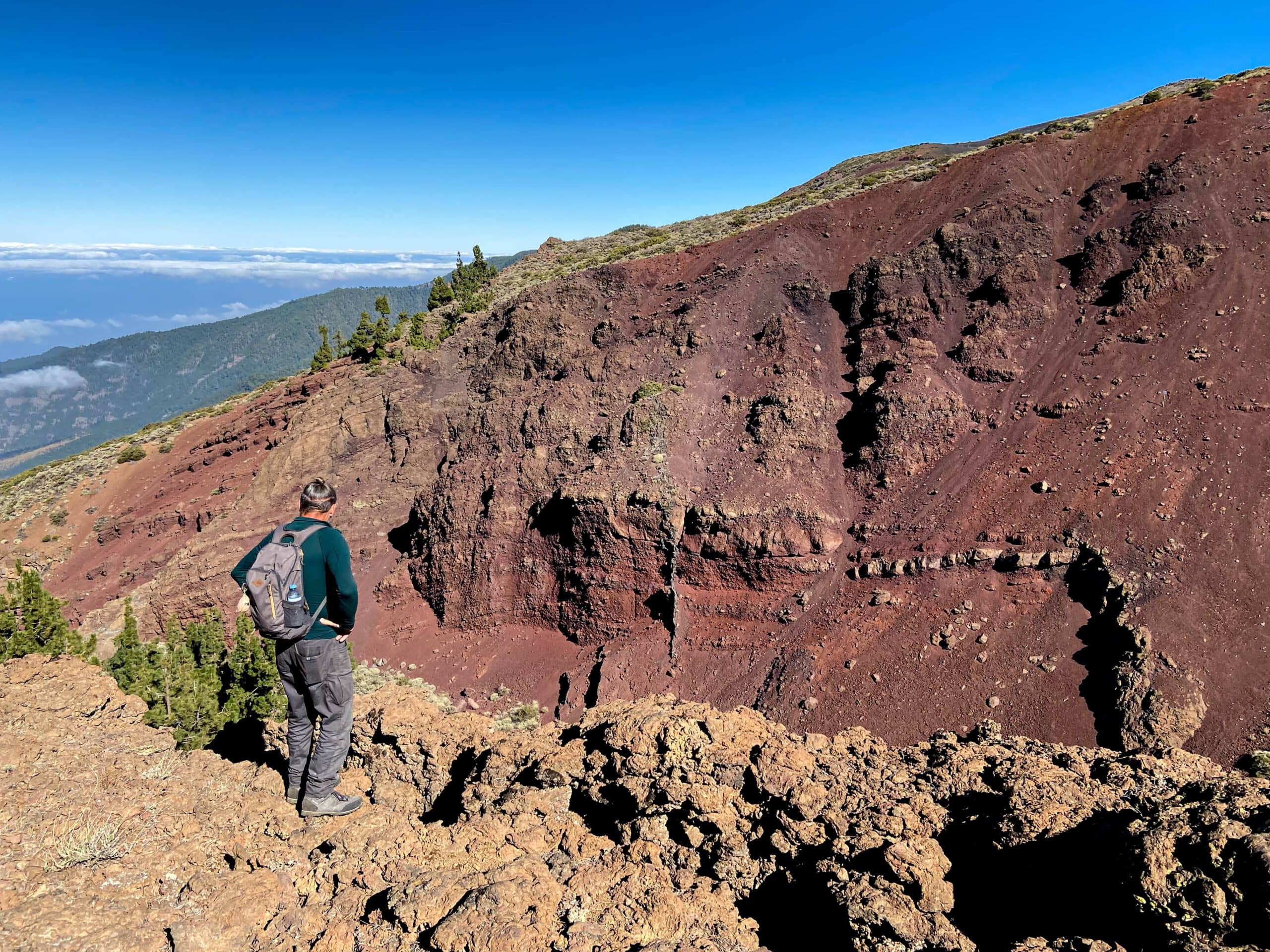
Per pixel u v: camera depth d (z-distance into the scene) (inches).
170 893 242.5
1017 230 1955.0
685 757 374.0
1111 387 1565.0
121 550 2549.2
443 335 3090.6
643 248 3238.2
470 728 456.4
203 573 2192.4
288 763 306.7
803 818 341.4
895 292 1961.1
